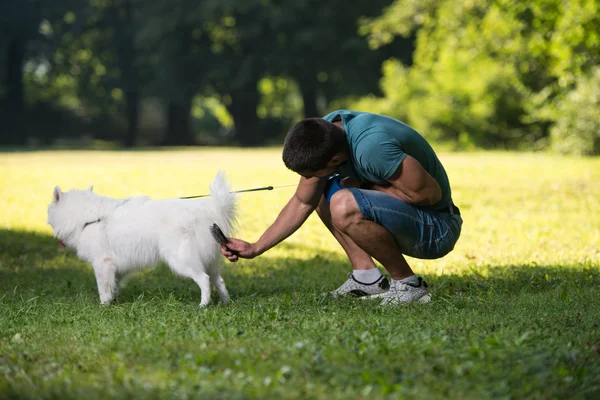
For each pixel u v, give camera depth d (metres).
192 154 34.03
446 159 25.67
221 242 5.25
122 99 60.28
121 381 3.32
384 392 3.15
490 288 5.91
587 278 6.36
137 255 5.78
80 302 5.74
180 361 3.61
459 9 25.47
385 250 5.25
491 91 31.73
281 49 46.19
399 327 4.29
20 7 51.44
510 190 14.82
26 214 12.59
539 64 23.52
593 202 12.52
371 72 46.69
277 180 18.09
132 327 4.49
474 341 3.91
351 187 5.30
